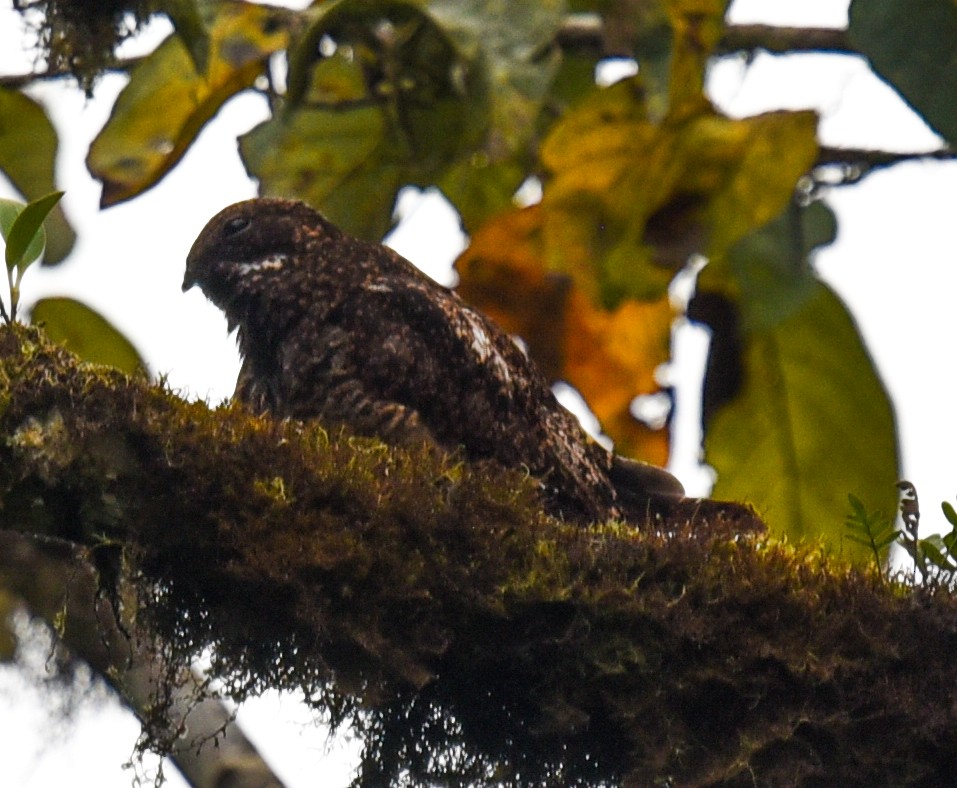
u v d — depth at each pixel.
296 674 6.75
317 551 6.62
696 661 6.97
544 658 6.95
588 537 7.13
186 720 7.67
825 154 10.52
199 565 6.63
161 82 10.23
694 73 9.79
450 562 6.80
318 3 10.32
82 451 6.46
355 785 7.01
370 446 7.23
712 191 9.92
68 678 7.88
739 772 7.19
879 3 8.78
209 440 6.65
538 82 9.19
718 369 10.88
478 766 7.09
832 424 10.81
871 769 7.18
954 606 7.25
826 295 10.62
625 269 10.15
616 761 7.14
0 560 7.80
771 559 7.20
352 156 10.71
